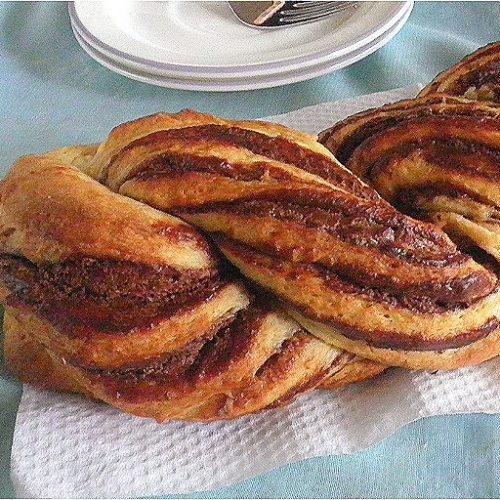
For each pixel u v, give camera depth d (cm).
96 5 51
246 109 49
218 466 29
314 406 30
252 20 50
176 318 27
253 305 29
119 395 28
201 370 28
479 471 30
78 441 29
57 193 29
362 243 27
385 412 30
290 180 28
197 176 28
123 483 28
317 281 28
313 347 29
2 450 30
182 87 47
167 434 30
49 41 55
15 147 46
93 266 28
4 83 51
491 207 30
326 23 51
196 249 28
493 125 30
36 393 31
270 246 28
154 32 50
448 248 28
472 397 30
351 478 30
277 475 30
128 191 29
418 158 30
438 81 36
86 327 28
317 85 50
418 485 30
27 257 29
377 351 29
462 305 29
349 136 33
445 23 57
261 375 28
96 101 50
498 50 35
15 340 31
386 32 49
